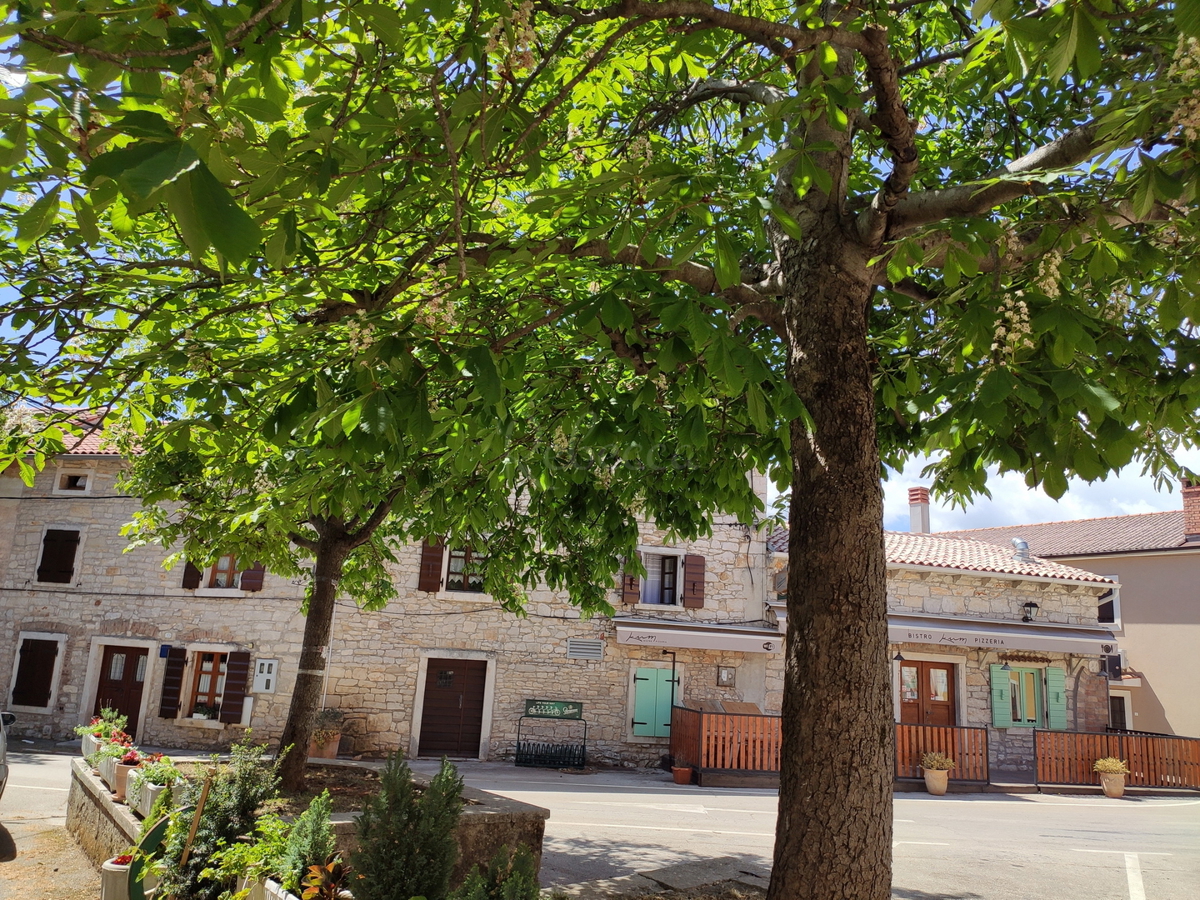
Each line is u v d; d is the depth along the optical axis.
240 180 2.43
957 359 4.29
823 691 3.77
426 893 3.73
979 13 2.38
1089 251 3.39
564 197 3.09
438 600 16.73
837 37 3.13
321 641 7.47
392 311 3.56
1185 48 2.65
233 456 5.98
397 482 6.23
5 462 4.84
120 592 17.27
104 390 4.48
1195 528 22.72
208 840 4.95
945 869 7.94
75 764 8.80
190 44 1.83
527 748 16.23
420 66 3.53
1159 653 22.89
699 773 14.74
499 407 3.58
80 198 1.64
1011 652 18.42
